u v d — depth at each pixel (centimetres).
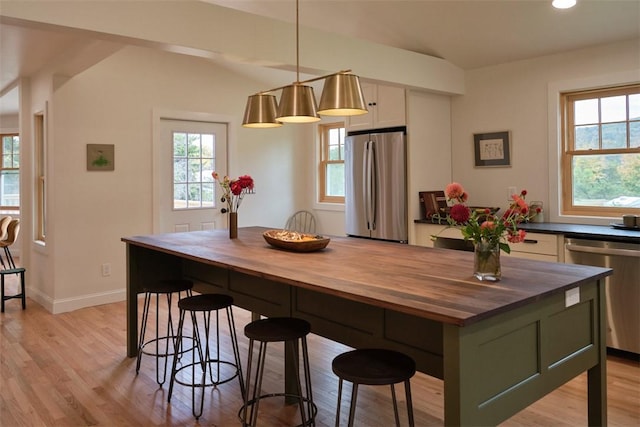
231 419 256
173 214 536
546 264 234
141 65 501
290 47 343
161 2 286
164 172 527
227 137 575
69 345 369
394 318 208
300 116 265
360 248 297
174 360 279
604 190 403
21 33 360
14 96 624
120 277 495
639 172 383
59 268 456
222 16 311
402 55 420
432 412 261
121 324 419
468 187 489
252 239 347
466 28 404
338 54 370
